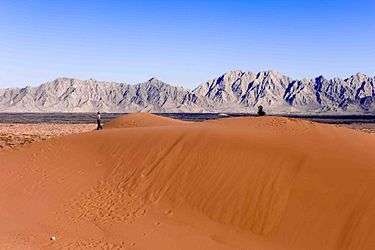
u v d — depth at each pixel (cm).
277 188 1741
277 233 1605
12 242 1633
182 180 1980
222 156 1989
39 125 11206
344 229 1520
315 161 1803
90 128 9475
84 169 2345
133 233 1708
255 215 1689
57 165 2456
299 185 1720
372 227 1489
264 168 1842
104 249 1587
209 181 1902
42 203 2061
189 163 2042
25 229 1778
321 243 1512
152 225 1764
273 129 2248
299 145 1948
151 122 4112
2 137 6122
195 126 2519
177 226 1739
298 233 1570
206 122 2753
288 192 1711
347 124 12725
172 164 2084
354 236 1489
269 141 2023
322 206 1616
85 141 2681
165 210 1864
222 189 1838
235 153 1975
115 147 2448
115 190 2081
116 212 1906
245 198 1756
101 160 2388
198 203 1841
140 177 2108
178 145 2184
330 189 1659
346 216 1552
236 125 2447
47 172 2392
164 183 2012
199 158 2039
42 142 2848
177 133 2331
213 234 1658
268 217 1664
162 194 1964
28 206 2036
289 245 1543
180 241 1623
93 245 1620
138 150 2312
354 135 2167
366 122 14462
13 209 2008
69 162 2461
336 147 1917
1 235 1705
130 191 2047
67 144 2703
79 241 1658
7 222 1855
